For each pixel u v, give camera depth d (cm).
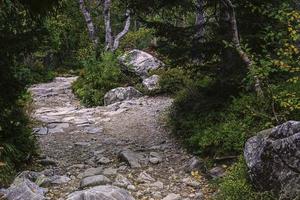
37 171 805
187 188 706
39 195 636
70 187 713
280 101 720
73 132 1185
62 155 945
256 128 748
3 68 773
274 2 835
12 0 781
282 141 559
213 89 910
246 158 617
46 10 816
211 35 904
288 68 711
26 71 832
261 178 578
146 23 899
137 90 1700
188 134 907
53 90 2155
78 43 3538
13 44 765
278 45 855
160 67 1883
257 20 853
